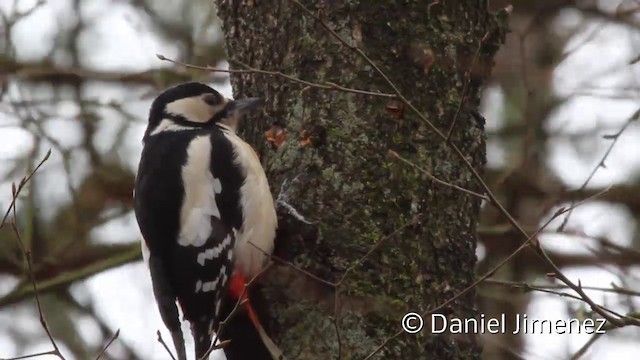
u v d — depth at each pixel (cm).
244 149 1041
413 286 953
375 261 954
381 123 983
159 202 1038
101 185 1552
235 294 1006
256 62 1056
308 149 994
